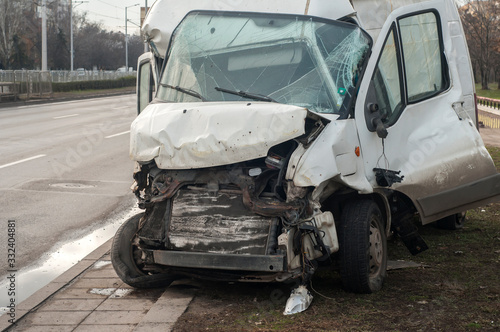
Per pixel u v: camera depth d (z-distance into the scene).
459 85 6.89
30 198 10.41
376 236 5.57
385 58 6.01
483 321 4.64
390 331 4.49
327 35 5.82
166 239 5.21
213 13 6.35
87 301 5.43
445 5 7.21
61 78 53.25
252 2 6.32
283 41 5.86
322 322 4.69
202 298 5.38
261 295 5.45
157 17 6.78
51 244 7.71
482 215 8.77
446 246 7.12
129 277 5.60
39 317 5.03
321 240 4.97
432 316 4.79
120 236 5.70
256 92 5.61
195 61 6.04
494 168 6.54
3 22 69.88
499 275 5.87
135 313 5.09
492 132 22.92
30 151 15.99
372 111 5.57
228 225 5.07
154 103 5.95
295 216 4.87
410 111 6.19
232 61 5.93
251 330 4.54
